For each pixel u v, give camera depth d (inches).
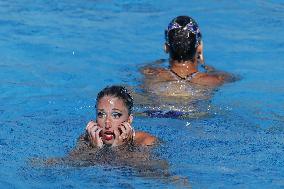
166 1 1643.7
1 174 783.7
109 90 837.8
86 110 1024.2
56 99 1071.0
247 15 1542.8
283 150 860.0
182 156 825.5
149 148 837.2
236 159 826.2
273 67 1233.4
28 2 1609.3
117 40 1370.6
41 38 1368.1
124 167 786.2
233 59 1278.3
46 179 767.7
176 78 1094.4
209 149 855.1
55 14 1529.3
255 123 961.5
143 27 1454.2
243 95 1071.6
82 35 1392.7
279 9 1595.7
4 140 893.2
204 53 1307.8
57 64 1237.7
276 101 1053.8
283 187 756.0
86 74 1187.3
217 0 1654.8
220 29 1449.3
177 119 975.0
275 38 1393.9
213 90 1080.8
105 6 1599.4
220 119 975.0
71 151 836.6
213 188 746.8
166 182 756.0
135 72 1176.8
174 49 1094.4
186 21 1099.9
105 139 828.0
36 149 863.1
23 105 1044.5
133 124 949.8
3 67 1213.7
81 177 768.3
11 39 1358.3
